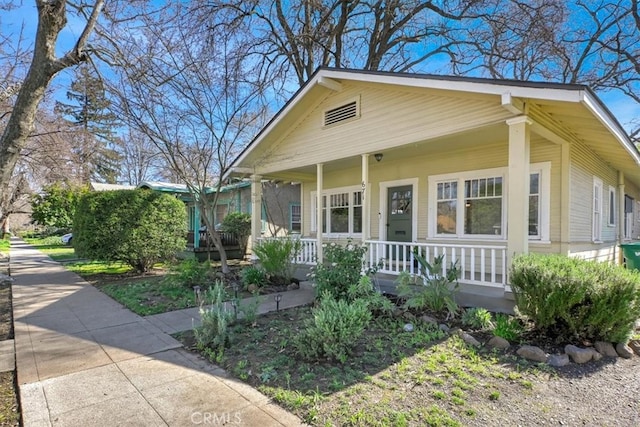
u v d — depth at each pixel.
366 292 5.52
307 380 3.24
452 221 8.05
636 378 3.34
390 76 6.17
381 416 2.65
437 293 5.17
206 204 9.77
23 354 3.99
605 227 9.07
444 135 5.92
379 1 13.31
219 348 4.04
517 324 4.45
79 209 9.73
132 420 2.63
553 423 2.58
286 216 15.41
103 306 6.30
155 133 9.11
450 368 3.49
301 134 8.66
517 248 5.00
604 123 5.16
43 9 5.19
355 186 10.16
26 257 14.99
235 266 11.68
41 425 2.58
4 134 5.23
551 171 6.62
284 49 13.32
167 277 8.13
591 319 3.94
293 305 6.22
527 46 12.77
